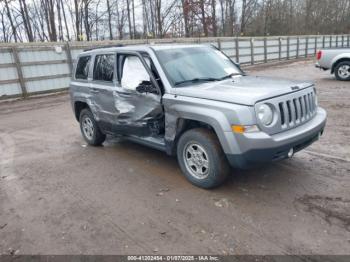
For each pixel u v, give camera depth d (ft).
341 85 38.45
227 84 13.74
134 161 17.30
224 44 75.00
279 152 11.78
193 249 9.74
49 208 12.71
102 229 11.03
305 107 13.16
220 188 13.44
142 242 10.21
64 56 48.73
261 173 14.64
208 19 106.73
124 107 16.19
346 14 174.91
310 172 14.51
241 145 11.42
